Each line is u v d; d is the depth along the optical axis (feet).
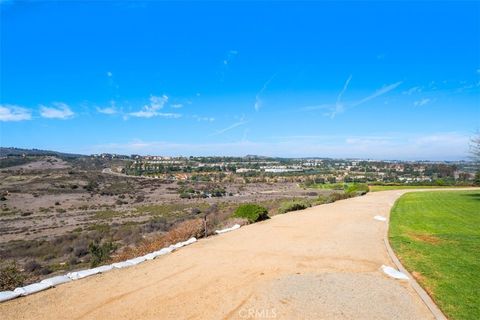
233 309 17.80
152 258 27.99
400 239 34.68
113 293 20.11
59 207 168.14
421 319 16.74
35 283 21.27
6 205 165.48
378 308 17.92
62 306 18.26
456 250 29.60
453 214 56.49
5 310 17.70
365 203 77.41
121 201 191.52
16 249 84.64
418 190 125.18
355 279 22.49
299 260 27.25
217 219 56.13
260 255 28.84
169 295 19.77
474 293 19.53
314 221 48.67
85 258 66.95
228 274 23.58
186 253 29.81
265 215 51.57
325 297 19.34
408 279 22.34
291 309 17.78
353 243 33.63
